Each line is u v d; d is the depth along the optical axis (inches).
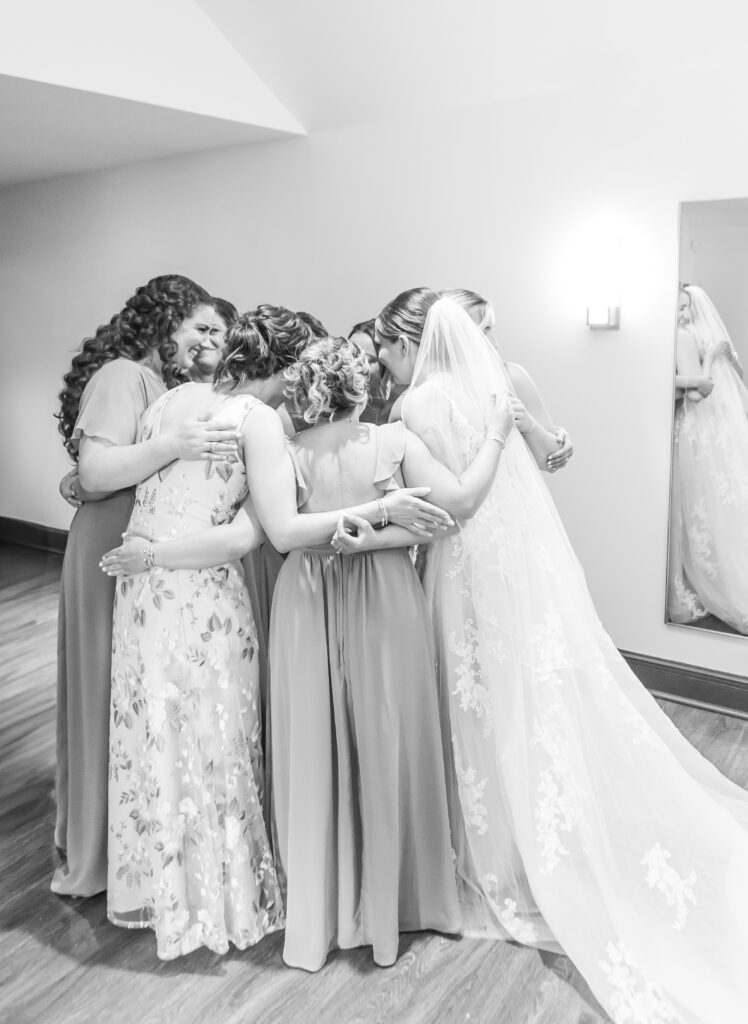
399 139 165.0
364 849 93.3
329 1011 87.7
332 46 152.8
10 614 205.0
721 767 131.3
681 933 90.1
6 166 212.4
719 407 139.6
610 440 152.1
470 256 161.5
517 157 152.2
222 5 151.2
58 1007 89.4
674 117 136.5
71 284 234.8
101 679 102.9
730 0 121.6
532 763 95.7
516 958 93.9
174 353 107.4
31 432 257.9
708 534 144.8
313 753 91.4
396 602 91.0
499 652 95.7
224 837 96.0
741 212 132.8
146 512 95.1
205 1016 87.7
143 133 173.9
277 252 188.5
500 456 95.5
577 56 138.3
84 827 105.3
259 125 168.1
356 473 90.2
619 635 157.6
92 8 138.5
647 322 144.7
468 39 141.8
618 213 144.3
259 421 90.2
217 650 94.2
